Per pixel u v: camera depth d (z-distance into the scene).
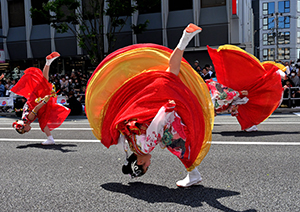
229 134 6.31
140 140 2.92
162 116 2.83
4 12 22.97
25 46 22.83
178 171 3.89
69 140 6.39
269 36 63.56
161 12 19.67
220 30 18.55
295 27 61.88
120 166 4.24
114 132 3.18
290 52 62.66
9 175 3.98
